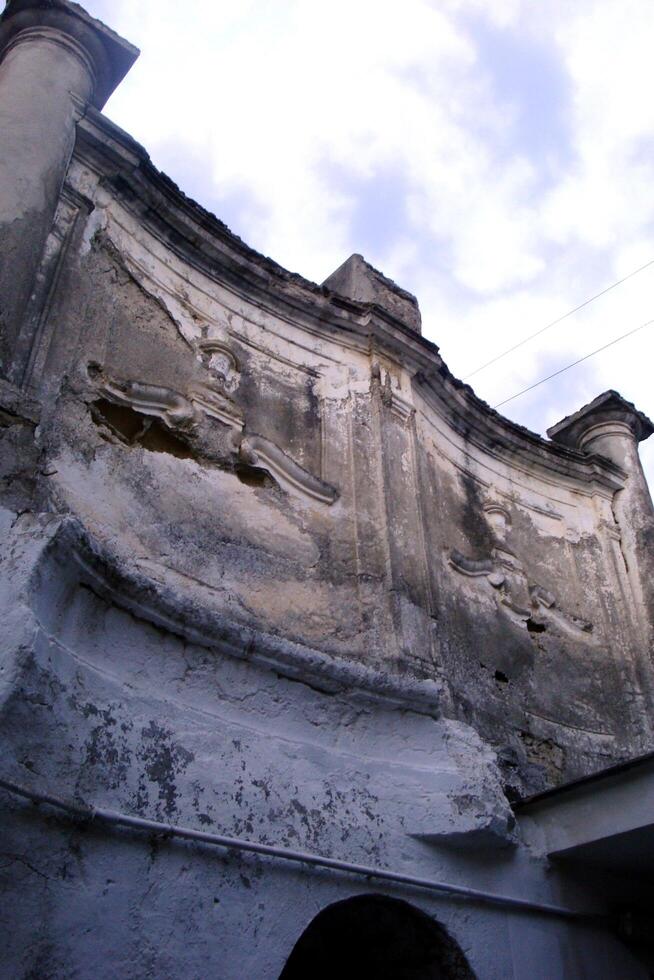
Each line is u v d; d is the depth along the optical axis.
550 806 7.06
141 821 4.55
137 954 4.31
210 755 5.16
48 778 4.33
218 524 8.05
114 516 7.14
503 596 10.66
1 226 6.74
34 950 3.97
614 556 12.49
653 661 11.46
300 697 5.85
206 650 5.46
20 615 4.41
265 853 5.04
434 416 11.26
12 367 6.52
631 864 7.12
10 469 5.41
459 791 6.22
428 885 5.81
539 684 10.25
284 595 8.09
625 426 13.94
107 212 8.44
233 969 4.63
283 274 10.05
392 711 6.27
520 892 6.52
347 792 5.77
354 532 8.95
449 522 10.59
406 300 12.18
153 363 8.37
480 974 5.86
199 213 9.28
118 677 4.99
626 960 7.07
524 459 12.47
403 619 8.42
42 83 7.95
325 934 6.16
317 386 9.93
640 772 6.61
